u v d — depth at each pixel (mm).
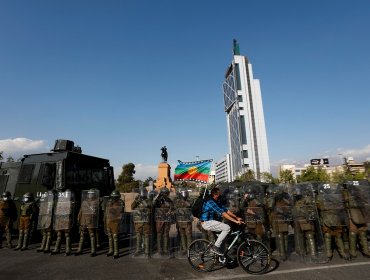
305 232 7324
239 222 6438
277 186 8195
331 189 7395
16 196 10523
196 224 8375
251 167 180625
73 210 8469
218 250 6398
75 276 6188
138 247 8047
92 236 8164
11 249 9039
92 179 11164
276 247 8148
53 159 10312
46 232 8570
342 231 7336
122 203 8438
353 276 5859
